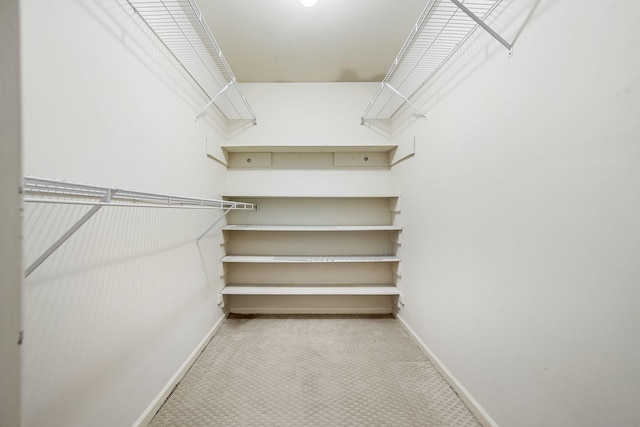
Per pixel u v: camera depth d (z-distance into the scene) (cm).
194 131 170
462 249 136
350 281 257
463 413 128
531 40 92
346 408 132
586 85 74
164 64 134
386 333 212
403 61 171
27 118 67
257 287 242
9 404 37
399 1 156
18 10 36
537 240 90
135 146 111
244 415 127
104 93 94
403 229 224
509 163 103
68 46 79
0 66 36
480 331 122
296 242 257
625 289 65
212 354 179
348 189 256
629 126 64
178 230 150
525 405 96
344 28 179
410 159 207
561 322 82
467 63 131
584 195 75
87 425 87
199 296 179
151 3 114
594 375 72
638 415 63
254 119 240
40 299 72
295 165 254
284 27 177
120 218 103
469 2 110
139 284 115
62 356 78
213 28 177
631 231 64
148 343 121
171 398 137
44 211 73
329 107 252
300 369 163
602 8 69
